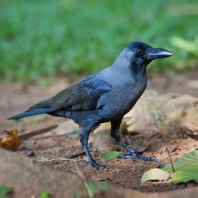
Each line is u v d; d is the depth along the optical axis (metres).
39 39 25.39
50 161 9.66
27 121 15.30
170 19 25.09
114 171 9.03
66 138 12.27
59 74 21.64
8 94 19.22
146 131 11.40
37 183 7.03
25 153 10.68
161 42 22.62
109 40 23.45
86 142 9.96
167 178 8.06
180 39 21.95
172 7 27.39
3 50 23.84
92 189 6.73
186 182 7.79
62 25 26.86
